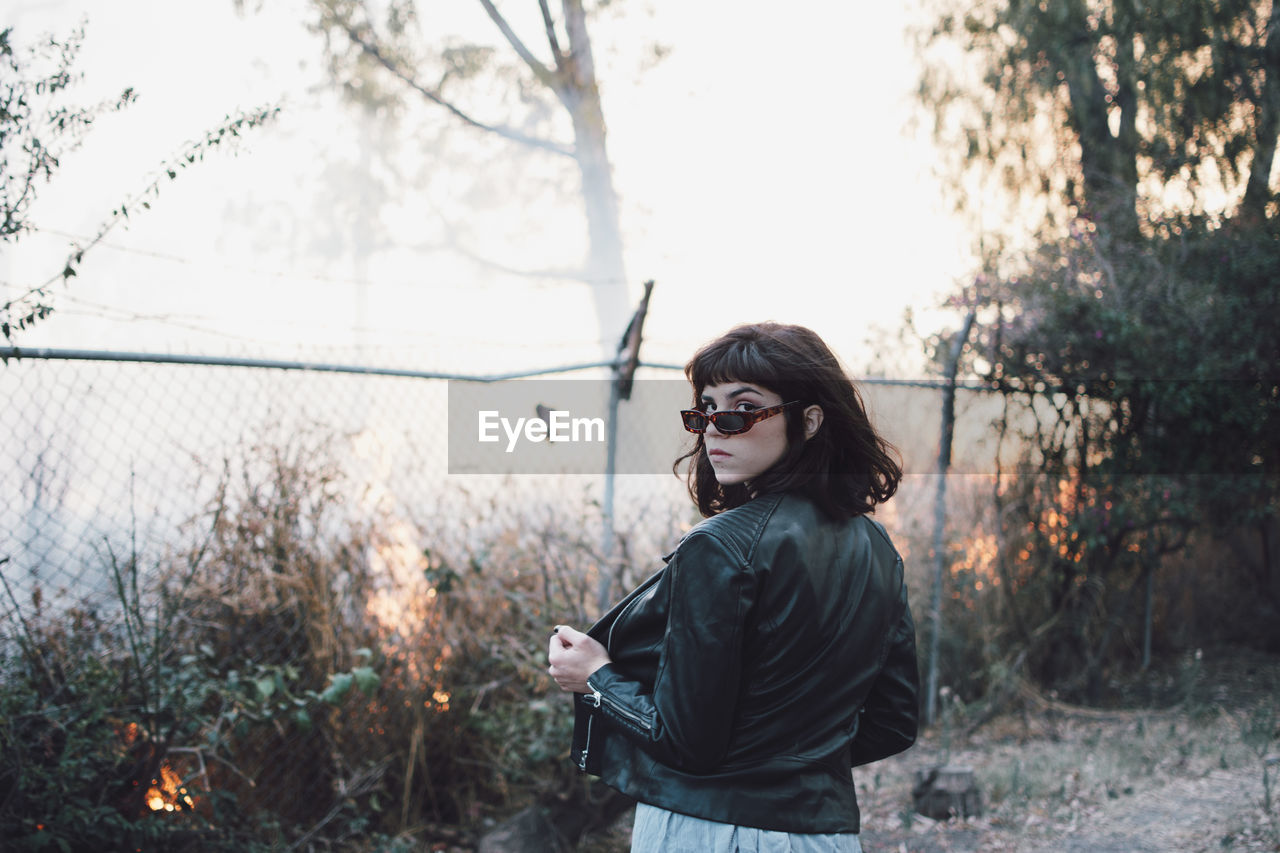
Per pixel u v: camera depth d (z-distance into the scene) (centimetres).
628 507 466
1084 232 625
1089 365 591
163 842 312
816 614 147
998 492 602
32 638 308
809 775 146
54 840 287
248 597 350
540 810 374
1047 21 716
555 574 420
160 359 306
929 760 482
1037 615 603
